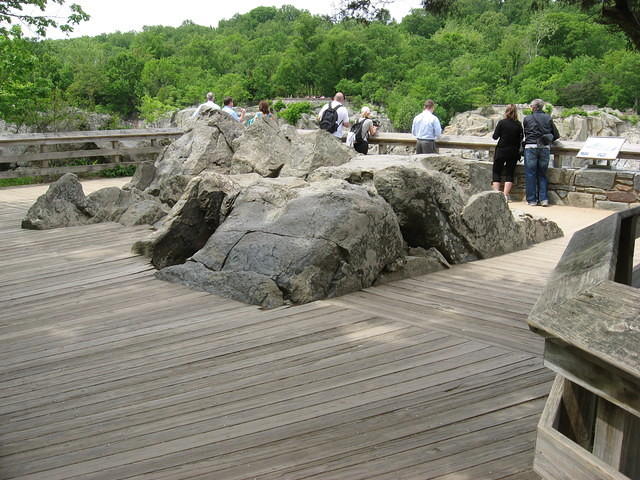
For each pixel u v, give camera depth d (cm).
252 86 13038
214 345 443
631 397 144
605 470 150
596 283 156
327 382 376
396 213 650
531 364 397
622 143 1022
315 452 297
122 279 625
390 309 517
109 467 289
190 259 621
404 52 12200
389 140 1254
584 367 154
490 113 10206
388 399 352
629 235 219
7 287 610
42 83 1978
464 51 11856
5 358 433
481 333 457
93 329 485
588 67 10356
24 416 345
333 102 1156
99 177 1457
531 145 1050
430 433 313
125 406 353
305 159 899
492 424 320
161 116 9069
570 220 935
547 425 171
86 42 12581
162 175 1035
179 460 294
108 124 1762
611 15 477
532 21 11406
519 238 753
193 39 14988
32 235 855
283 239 577
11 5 1873
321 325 477
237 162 964
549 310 157
